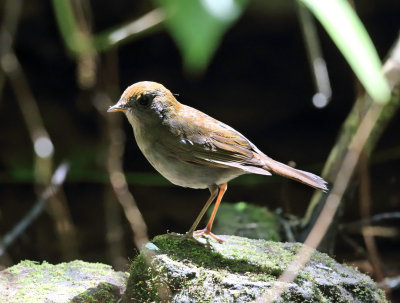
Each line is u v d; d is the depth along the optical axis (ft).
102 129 38.50
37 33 41.22
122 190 35.91
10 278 22.72
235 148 22.39
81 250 41.22
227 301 18.44
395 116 45.29
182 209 43.24
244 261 20.72
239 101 44.86
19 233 36.52
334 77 44.29
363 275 21.83
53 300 20.29
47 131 42.60
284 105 45.19
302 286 19.44
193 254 20.93
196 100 44.52
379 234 41.81
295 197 44.21
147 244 21.39
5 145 42.37
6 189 42.55
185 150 22.48
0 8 36.37
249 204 41.04
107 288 21.65
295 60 43.73
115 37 24.34
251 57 43.83
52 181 37.83
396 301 36.01
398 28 42.50
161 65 43.96
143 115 22.80
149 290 19.35
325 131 45.96
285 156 44.96
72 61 42.60
